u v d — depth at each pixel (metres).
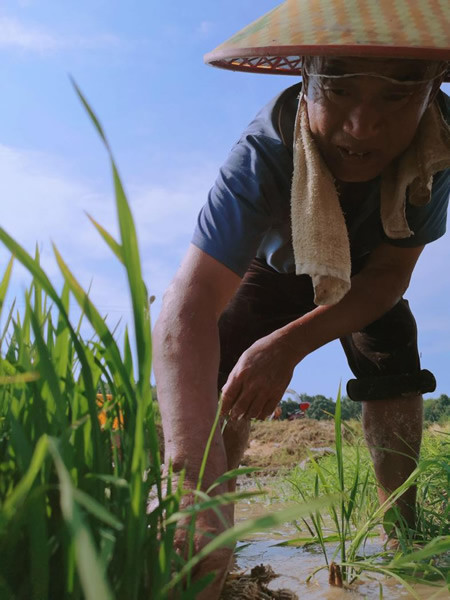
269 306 2.85
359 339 2.96
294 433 8.16
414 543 2.61
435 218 2.51
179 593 1.02
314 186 2.08
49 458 0.91
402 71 1.84
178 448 1.55
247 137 2.24
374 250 2.59
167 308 1.88
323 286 2.08
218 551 1.28
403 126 1.95
